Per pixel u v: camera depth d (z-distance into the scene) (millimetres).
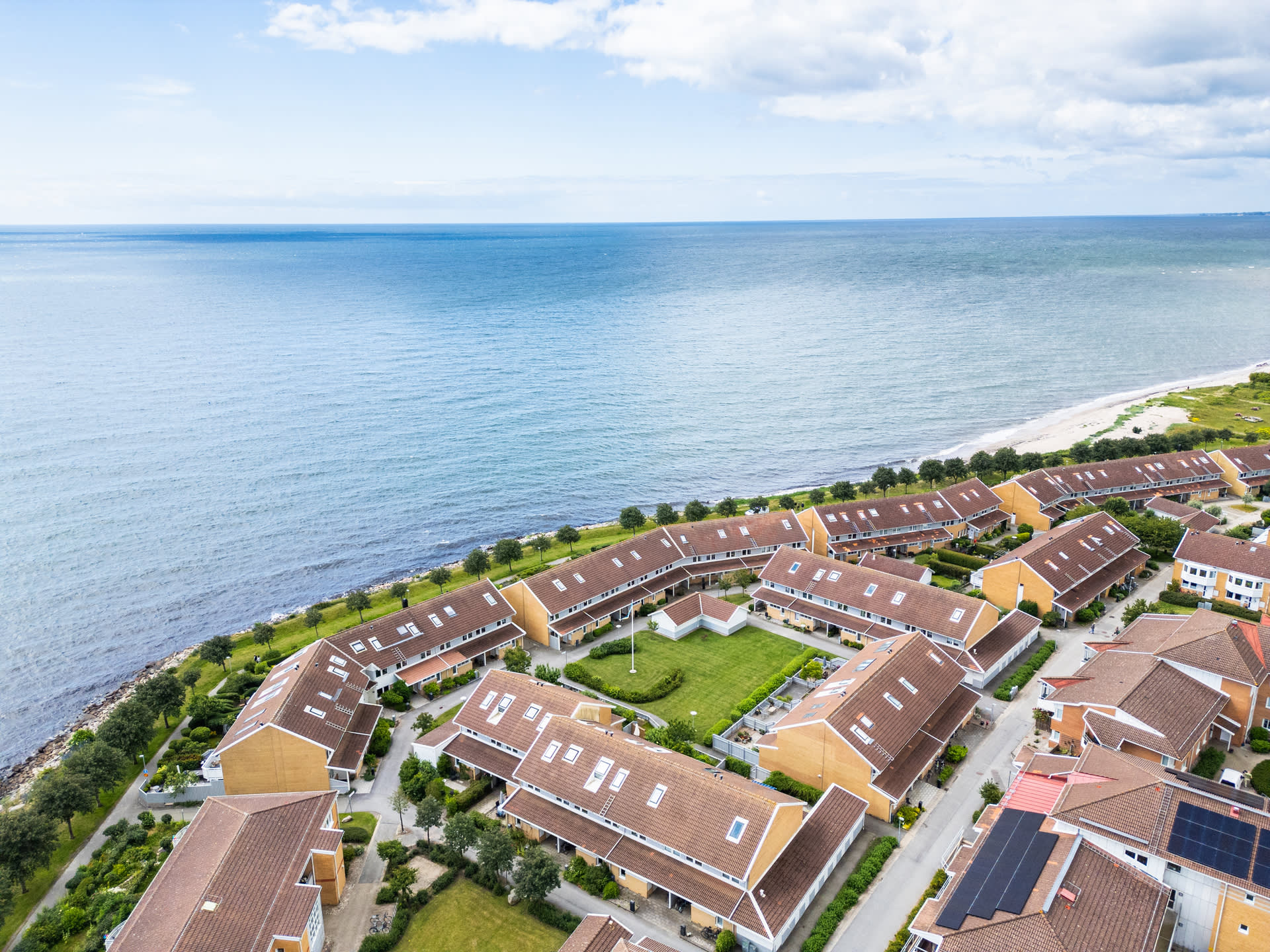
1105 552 117562
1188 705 77875
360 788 81625
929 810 74938
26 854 70000
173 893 58312
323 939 62656
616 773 71125
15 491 175250
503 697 84125
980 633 97062
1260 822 58562
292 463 193375
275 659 109625
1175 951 57406
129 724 86812
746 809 64125
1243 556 109125
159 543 153375
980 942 50938
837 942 60438
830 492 160750
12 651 121250
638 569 117812
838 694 80375
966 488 142500
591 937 55219
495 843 65688
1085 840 59500
